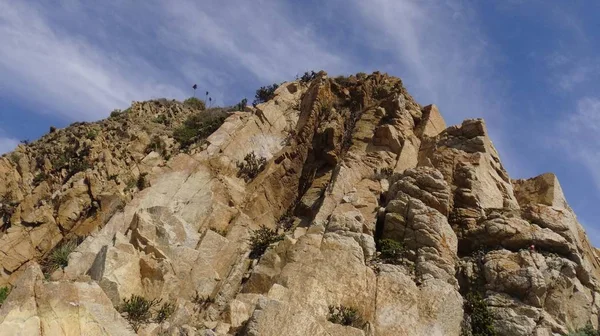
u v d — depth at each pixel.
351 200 34.19
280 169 39.62
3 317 22.62
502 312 27.55
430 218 31.14
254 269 29.58
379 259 29.69
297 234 32.44
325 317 25.94
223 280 30.19
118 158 43.50
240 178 39.91
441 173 34.72
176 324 25.97
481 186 35.16
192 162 39.31
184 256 30.62
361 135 40.81
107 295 27.23
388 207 32.59
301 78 51.38
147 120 53.62
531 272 28.33
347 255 28.56
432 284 27.94
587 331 27.92
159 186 37.38
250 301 27.17
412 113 43.72
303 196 37.94
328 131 41.28
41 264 36.19
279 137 44.03
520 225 31.81
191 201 36.28
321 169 40.03
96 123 53.25
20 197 41.34
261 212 37.25
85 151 44.84
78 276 29.11
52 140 50.69
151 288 28.61
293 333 23.78
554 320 27.64
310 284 27.09
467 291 29.42
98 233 33.81
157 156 44.09
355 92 45.81
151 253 30.20
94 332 23.38
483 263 30.14
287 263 28.59
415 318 26.36
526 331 26.64
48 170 43.81
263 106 45.34
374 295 27.19
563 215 32.88
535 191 38.09
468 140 38.66
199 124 51.12
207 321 26.86
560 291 28.64
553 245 30.81
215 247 31.97
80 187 39.53
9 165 44.50
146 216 32.75
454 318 27.09
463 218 33.16
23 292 23.45
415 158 39.53
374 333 25.56
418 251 30.12
